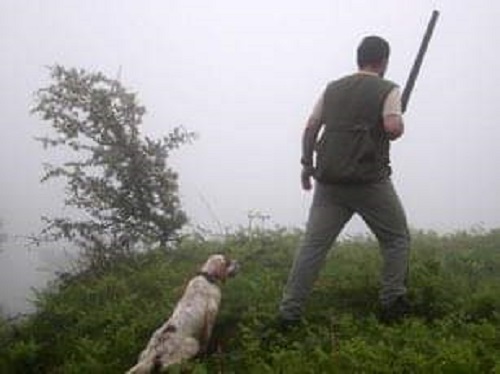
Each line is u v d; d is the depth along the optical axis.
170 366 3.76
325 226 4.03
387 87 3.90
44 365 4.40
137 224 5.87
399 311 4.11
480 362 3.50
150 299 4.82
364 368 3.52
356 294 4.45
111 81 6.00
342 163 3.89
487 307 4.19
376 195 3.93
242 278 4.73
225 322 4.32
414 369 3.49
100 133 5.89
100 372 4.05
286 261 5.23
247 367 3.82
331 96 4.00
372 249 5.44
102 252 5.72
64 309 4.86
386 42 4.06
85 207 5.88
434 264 4.72
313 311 4.27
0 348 4.57
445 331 3.87
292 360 3.67
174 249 5.79
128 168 5.83
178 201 5.96
